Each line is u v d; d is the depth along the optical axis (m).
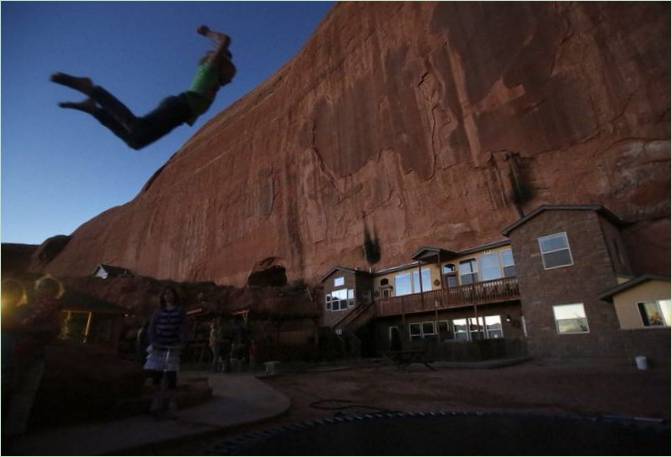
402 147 31.28
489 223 23.83
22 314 4.50
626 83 19.98
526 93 23.91
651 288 14.09
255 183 48.28
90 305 18.88
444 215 26.48
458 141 27.00
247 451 3.82
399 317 24.94
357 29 43.50
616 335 14.87
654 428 4.30
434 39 32.16
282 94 54.25
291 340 21.52
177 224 59.75
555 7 24.09
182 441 4.62
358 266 31.83
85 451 3.96
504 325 20.09
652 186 18.05
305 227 39.06
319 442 4.04
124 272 49.59
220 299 33.84
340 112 40.28
